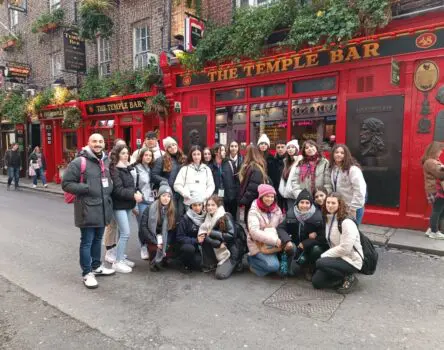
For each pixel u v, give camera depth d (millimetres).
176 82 9492
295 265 4492
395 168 6234
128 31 11625
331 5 6469
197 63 8508
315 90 7188
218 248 4445
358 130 6582
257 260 4320
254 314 3385
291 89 7484
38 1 15609
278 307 3521
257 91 8078
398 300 3627
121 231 4555
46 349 2854
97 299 3766
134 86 10812
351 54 6461
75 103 12641
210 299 3732
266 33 7164
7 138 18578
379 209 6445
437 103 5805
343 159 4434
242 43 7516
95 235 4320
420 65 5887
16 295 3881
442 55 5637
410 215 6121
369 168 6496
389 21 5922
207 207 4426
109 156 4473
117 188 4367
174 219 4625
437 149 5512
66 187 3859
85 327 3191
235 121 8516
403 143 6125
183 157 5434
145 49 11359
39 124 16641
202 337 2998
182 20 9602
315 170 4668
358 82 6535
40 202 10258
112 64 12352
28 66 16531
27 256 5223
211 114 8883
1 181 15719
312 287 4004
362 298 3686
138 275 4461
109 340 2979
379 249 5258
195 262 4492
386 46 6105
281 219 4477
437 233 5523
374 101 6371
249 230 4262
